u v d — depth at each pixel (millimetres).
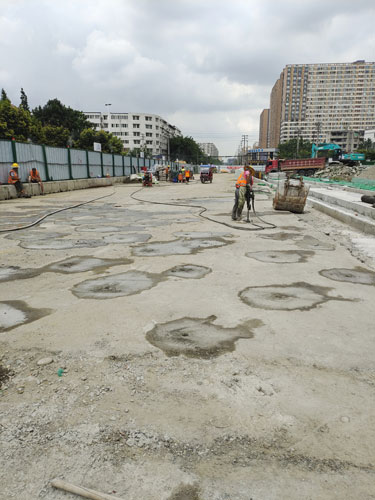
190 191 22750
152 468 1687
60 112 60500
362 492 1556
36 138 45812
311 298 3988
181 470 1676
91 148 59562
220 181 41781
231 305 3766
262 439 1870
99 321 3373
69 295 4113
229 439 1870
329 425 1975
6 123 41125
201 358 2691
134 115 129500
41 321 3391
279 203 11828
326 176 35938
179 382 2387
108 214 11555
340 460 1730
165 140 147000
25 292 4234
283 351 2793
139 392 2281
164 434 1907
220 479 1623
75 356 2734
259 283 4527
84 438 1883
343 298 3992
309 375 2467
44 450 1800
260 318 3426
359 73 186125
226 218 10492
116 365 2604
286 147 118750
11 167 17969
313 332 3125
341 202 12430
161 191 22875
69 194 20328
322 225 9336
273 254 6125
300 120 192625
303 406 2139
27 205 14195
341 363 2623
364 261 5660
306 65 186000
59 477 1640
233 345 2889
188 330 3166
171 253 6191
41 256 6008
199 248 6574
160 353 2768
